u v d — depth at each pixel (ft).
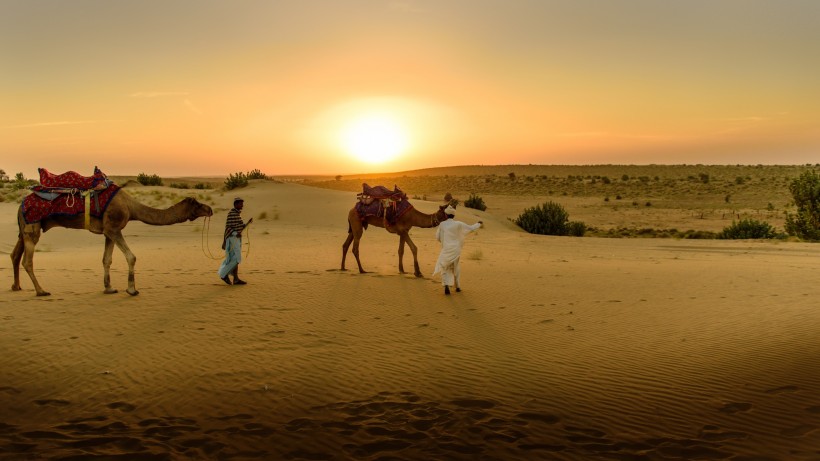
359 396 22.66
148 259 65.31
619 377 24.66
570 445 18.39
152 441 18.70
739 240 115.24
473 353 28.32
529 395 22.72
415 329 33.04
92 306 37.81
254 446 18.42
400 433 19.38
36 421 20.31
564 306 39.78
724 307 38.60
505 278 53.42
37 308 36.96
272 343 29.71
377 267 61.36
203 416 20.75
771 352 27.45
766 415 20.30
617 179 488.02
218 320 34.40
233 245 46.80
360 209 56.24
